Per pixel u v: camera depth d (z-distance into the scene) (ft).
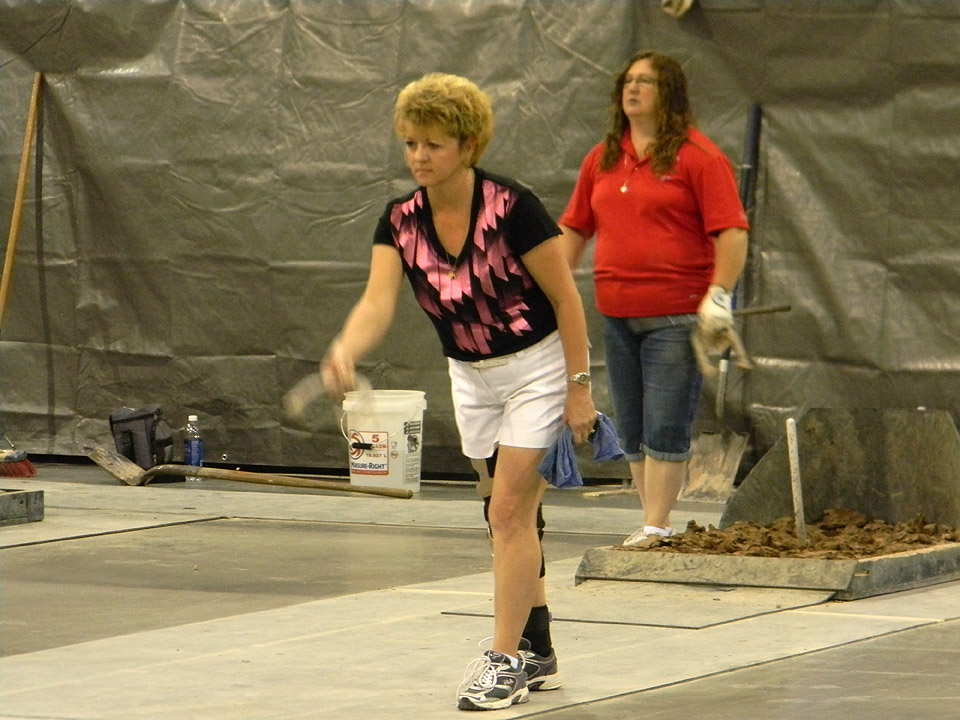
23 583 37.81
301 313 61.87
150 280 63.67
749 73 56.34
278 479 56.75
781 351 56.39
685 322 38.58
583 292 58.13
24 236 65.31
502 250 24.79
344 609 33.99
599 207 39.45
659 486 39.14
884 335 54.95
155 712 24.72
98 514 50.42
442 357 60.29
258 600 35.40
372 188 60.90
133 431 60.49
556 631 31.12
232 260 62.54
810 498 41.70
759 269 56.54
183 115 62.85
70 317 64.95
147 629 32.01
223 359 62.90
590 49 57.88
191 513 50.75
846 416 41.68
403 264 25.67
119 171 63.77
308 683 26.76
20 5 64.64
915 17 54.29
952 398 54.19
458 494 57.11
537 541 25.64
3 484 58.44
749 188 56.03
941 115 54.29
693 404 39.14
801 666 27.63
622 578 36.09
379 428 57.16
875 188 55.06
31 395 65.51
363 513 50.96
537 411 25.32
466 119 24.26
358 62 60.90
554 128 58.34
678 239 38.50
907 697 24.99
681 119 38.34
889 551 36.73
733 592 34.73
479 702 24.72
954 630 30.76
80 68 64.28
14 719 24.26
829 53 55.31
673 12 56.75
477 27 59.26
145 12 63.31
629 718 24.20
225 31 62.44
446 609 33.81
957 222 54.24
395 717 24.44
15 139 65.21
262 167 62.13
